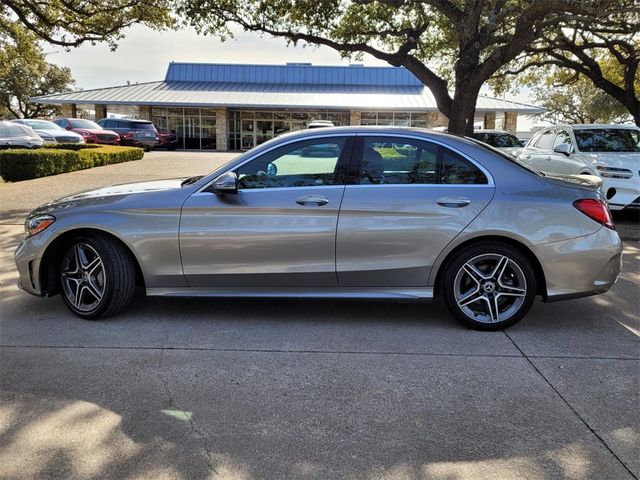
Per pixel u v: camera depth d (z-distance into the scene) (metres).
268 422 3.11
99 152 19.56
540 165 11.55
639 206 9.11
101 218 4.56
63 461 2.72
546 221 4.38
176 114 38.97
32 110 57.03
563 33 17.94
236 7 13.22
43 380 3.59
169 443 2.89
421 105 36.84
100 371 3.74
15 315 4.84
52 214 4.70
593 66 18.42
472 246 4.45
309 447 2.87
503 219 4.38
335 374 3.73
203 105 36.84
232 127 39.12
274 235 4.46
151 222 4.54
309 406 3.30
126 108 40.75
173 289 4.65
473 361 3.95
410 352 4.11
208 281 4.60
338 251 4.46
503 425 3.10
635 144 10.31
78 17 14.96
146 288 4.65
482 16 12.40
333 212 4.43
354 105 36.41
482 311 4.56
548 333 4.52
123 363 3.87
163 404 3.30
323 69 43.12
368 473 2.66
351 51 13.60
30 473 2.62
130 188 4.95
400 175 4.53
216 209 4.50
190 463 2.72
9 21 16.19
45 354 4.00
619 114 45.34
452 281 4.49
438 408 3.28
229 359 3.96
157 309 5.04
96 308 4.65
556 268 4.41
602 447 2.89
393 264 4.47
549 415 3.21
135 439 2.92
